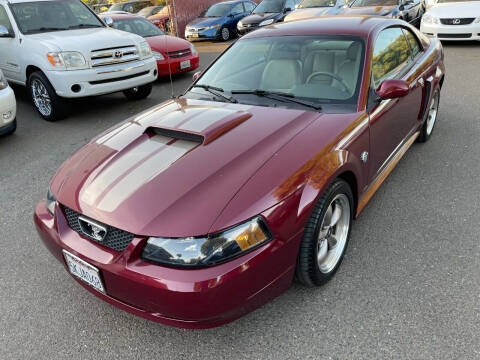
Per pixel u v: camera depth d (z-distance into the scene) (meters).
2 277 2.92
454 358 2.03
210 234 1.86
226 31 14.34
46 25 6.82
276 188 2.06
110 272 2.00
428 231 3.07
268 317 2.39
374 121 2.84
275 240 2.02
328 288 2.58
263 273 1.99
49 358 2.25
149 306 1.98
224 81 3.28
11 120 5.55
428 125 4.61
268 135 2.44
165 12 16.36
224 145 2.37
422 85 3.82
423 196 3.55
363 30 3.16
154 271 1.89
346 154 2.44
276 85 3.05
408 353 2.08
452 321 2.25
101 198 2.14
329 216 2.51
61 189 2.39
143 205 2.02
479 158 4.17
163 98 7.62
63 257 2.32
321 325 2.31
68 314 2.55
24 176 4.61
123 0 19.47
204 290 1.82
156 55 8.64
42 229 2.42
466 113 5.50
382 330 2.23
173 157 2.32
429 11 9.93
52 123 6.51
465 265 2.68
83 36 6.43
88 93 6.20
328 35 3.21
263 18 12.79
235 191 2.01
